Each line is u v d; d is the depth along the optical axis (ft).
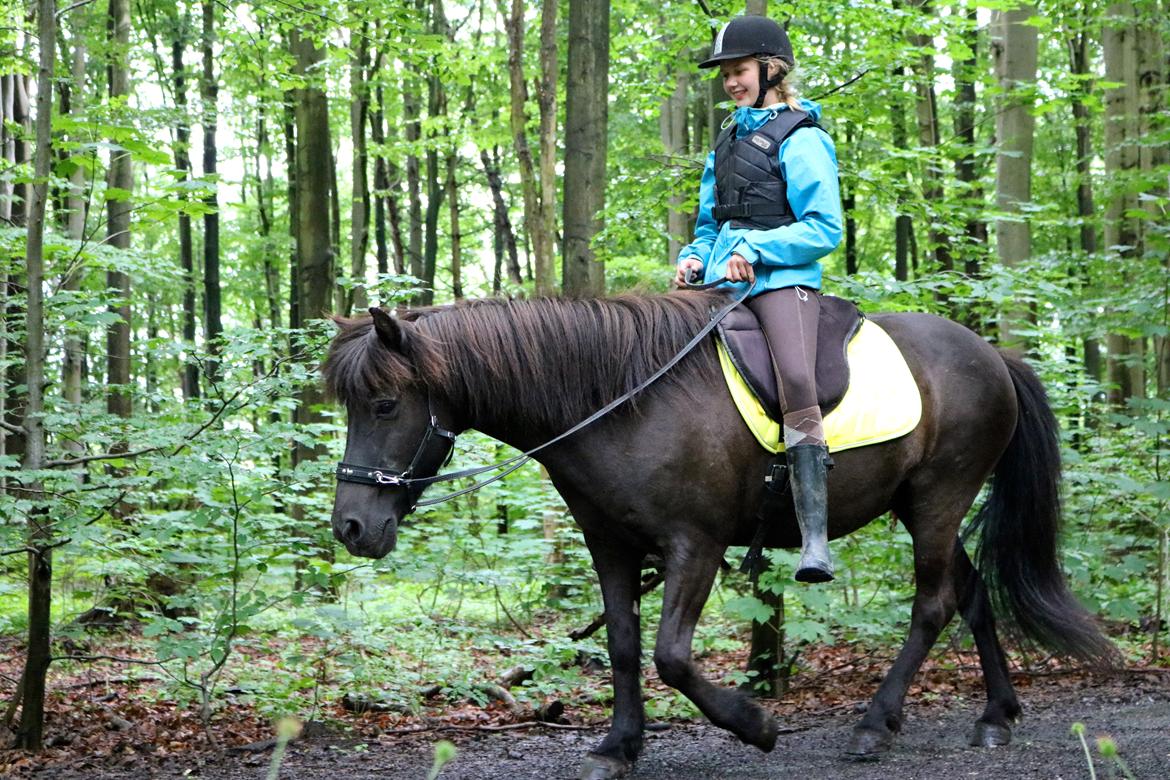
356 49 35.37
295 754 13.53
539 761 12.96
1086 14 33.27
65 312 14.02
